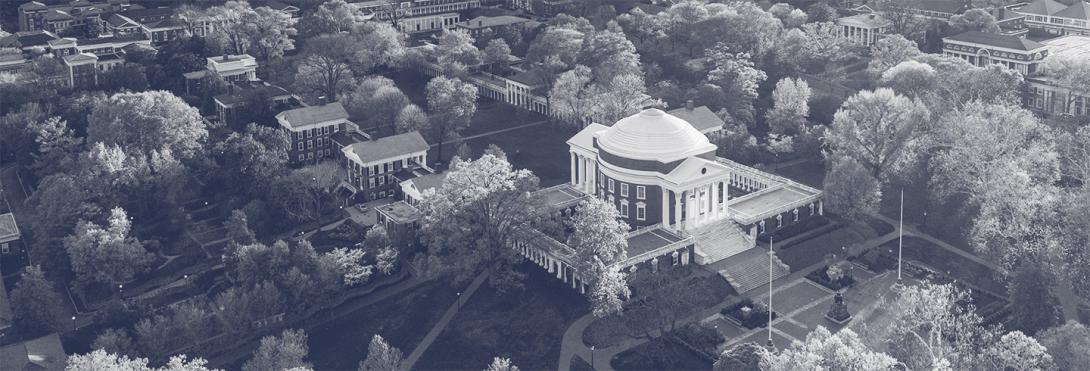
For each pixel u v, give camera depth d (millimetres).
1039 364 190250
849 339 191500
